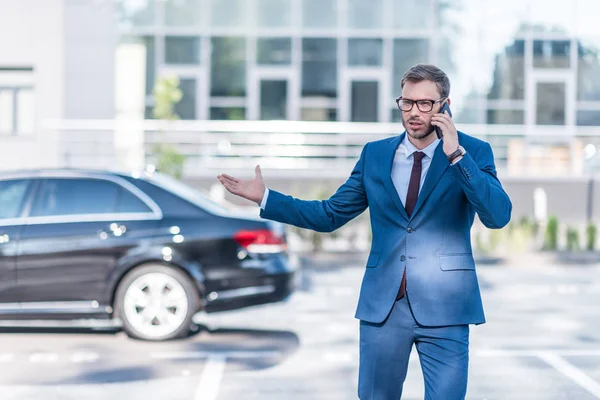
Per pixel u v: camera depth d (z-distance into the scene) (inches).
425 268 231.3
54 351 487.8
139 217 515.5
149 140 1402.6
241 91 1461.6
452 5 1475.1
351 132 1389.0
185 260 510.3
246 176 1353.3
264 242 519.5
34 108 1441.9
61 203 517.7
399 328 233.1
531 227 1083.3
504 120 1477.6
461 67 1475.1
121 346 500.7
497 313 629.9
